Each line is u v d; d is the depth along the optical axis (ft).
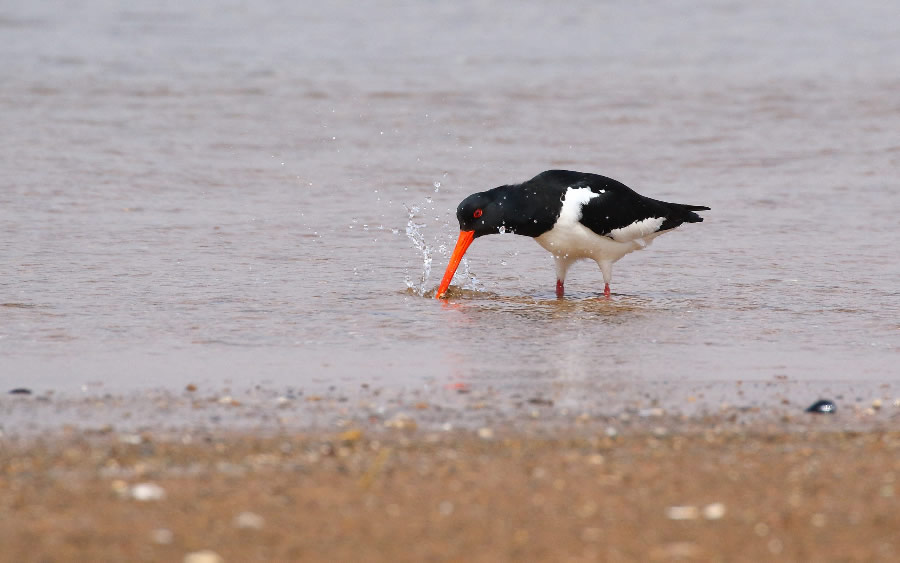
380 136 83.10
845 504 24.34
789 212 63.62
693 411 32.14
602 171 74.13
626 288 49.16
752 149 80.48
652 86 102.58
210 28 129.70
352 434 29.30
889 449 28.45
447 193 67.92
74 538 22.24
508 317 44.04
